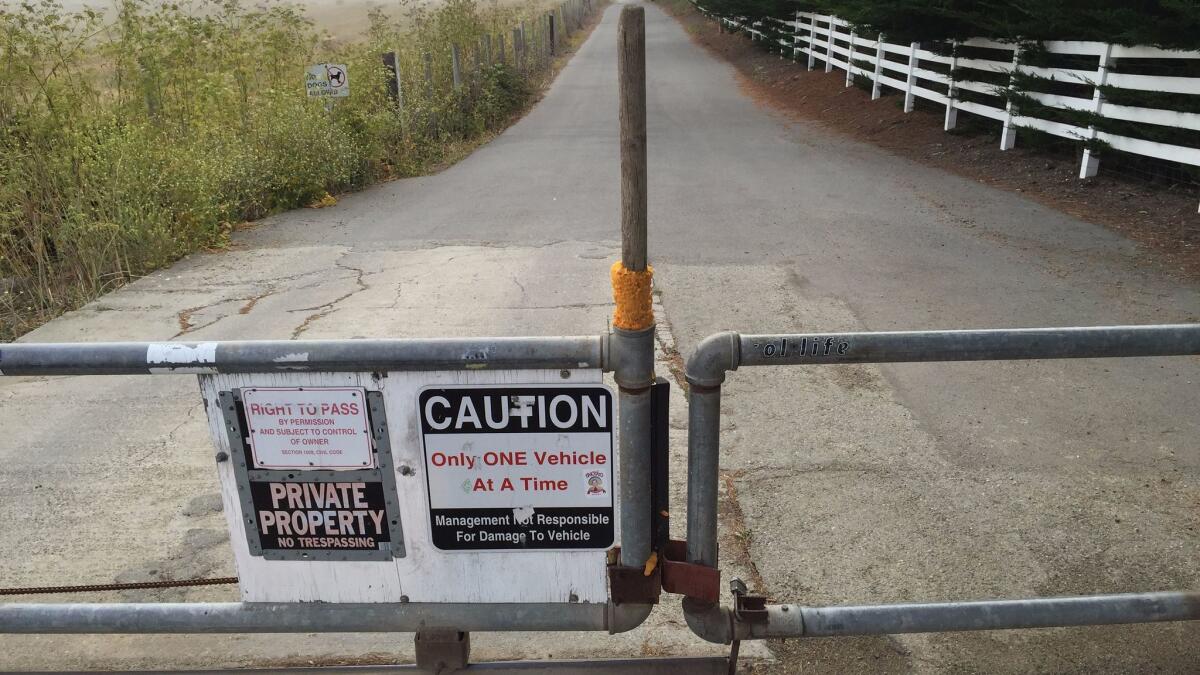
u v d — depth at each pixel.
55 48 9.57
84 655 3.04
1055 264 7.23
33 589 2.68
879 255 7.70
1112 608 2.47
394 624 2.46
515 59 23.83
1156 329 2.25
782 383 5.14
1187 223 8.07
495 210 10.24
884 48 16.45
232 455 2.33
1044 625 2.48
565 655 2.96
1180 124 8.45
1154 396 4.82
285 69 14.48
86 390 5.42
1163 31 8.23
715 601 2.43
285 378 2.24
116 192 8.23
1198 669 2.84
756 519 3.76
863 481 4.05
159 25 11.84
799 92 20.19
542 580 2.44
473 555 2.41
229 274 7.91
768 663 2.90
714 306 6.48
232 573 3.55
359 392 2.25
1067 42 10.27
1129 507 3.79
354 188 11.96
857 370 5.29
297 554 2.42
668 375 5.28
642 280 2.13
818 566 3.43
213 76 11.84
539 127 17.52
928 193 10.15
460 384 2.24
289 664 2.94
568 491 2.34
